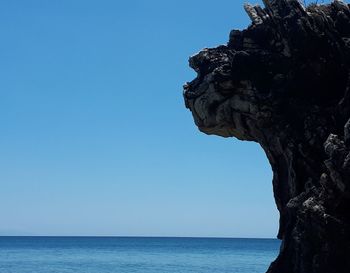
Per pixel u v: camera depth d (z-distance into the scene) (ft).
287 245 109.19
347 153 96.58
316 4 120.06
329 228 97.45
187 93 125.90
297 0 117.08
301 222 102.63
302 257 100.89
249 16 122.83
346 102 109.81
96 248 612.29
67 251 525.75
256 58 117.60
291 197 112.47
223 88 119.44
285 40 115.75
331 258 97.55
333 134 103.24
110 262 360.28
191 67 128.36
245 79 117.39
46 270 290.97
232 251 558.15
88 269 299.99
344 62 114.32
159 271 286.25
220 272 278.87
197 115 125.29
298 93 114.83
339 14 116.78
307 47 114.62
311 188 104.83
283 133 113.19
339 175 96.94
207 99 121.90
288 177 114.21
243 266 323.37
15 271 283.79
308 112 112.37
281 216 116.88
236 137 128.06
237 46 122.31
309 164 109.91
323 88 114.52
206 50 125.90
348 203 99.19
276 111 115.03
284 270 107.76
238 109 119.14
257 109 115.85
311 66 114.93
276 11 118.21
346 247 97.30
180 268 307.37
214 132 128.16
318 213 98.17
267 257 433.07
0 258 395.96
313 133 110.63
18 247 627.87
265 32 119.03
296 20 115.44
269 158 119.34
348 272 96.78
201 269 301.02
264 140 118.52
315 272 98.43
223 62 122.52
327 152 99.55
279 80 115.75
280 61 116.47
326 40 115.14
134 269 301.63
